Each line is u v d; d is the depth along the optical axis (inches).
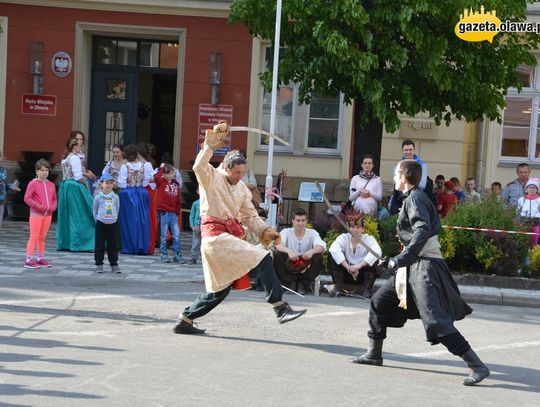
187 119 810.2
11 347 311.7
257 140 813.2
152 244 631.8
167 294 452.4
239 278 332.8
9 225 759.7
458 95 594.2
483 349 350.9
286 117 811.4
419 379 292.5
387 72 592.4
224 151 807.7
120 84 844.0
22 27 809.5
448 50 591.8
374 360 310.0
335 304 447.2
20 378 267.9
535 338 380.8
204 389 263.3
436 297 289.3
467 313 297.4
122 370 282.7
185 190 800.3
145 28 807.7
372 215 558.9
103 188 523.2
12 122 813.2
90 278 502.9
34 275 505.4
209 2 797.9
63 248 620.4
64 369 281.4
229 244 330.6
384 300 306.7
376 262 474.9
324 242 494.3
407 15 551.2
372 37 565.6
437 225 294.0
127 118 842.8
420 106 604.7
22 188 799.1
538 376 305.7
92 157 844.6
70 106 811.4
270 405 249.3
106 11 808.9
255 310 415.5
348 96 616.1
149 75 877.2
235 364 299.0
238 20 611.8
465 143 795.4
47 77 812.0
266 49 811.4
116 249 526.3
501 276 530.0
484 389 282.7
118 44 841.5
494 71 605.6
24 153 808.9
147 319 379.9
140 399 249.3
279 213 598.9
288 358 313.4
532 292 510.3
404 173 300.8
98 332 345.7
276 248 481.1
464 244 539.8
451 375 301.7
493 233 535.8
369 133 626.8
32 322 361.1
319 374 290.7
